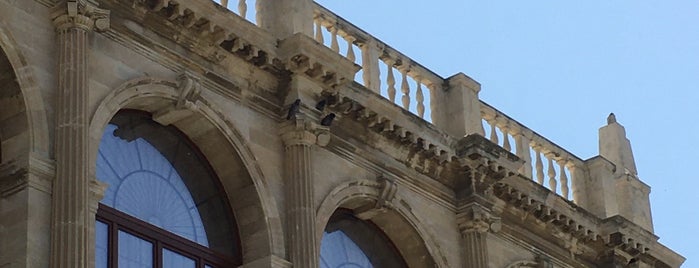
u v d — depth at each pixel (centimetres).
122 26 3994
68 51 3819
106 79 3912
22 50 3772
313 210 4247
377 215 4550
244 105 4247
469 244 4691
